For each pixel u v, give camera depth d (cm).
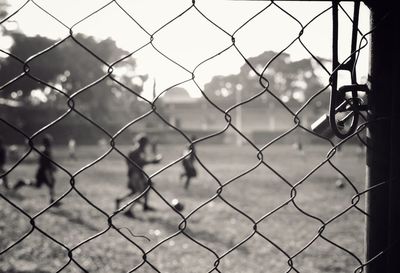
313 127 149
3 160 1441
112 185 1602
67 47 5078
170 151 4147
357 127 148
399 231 144
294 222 909
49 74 4934
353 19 142
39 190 1387
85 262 586
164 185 1630
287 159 3156
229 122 135
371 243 149
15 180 1723
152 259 615
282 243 727
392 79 144
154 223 884
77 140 4972
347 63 143
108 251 641
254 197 1313
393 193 144
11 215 897
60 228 793
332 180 1784
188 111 8469
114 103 5978
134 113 5797
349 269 589
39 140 4462
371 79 146
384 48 144
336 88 142
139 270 562
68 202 1127
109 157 3198
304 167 2458
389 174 146
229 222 908
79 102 5453
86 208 1030
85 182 1689
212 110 8012
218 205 1146
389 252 146
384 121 146
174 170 2383
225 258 631
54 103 5025
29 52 3872
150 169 2414
